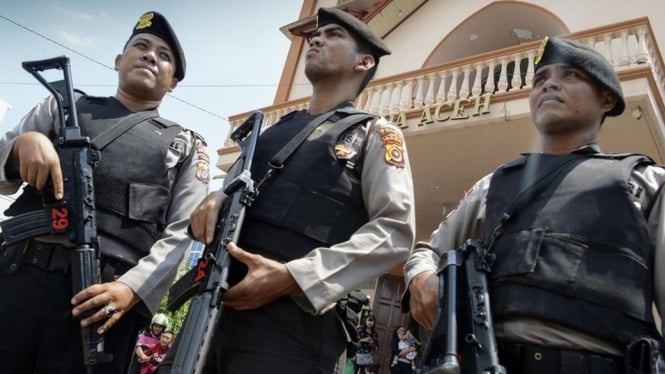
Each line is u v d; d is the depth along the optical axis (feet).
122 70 8.20
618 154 5.42
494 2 32.32
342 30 7.57
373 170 6.22
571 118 5.84
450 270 5.08
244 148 6.72
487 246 5.30
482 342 4.45
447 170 25.26
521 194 5.36
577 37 20.68
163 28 8.43
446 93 23.99
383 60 36.81
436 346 4.66
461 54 35.70
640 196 5.06
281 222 5.73
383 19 37.19
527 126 20.49
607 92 6.04
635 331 4.36
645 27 19.24
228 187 6.07
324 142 6.28
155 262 6.68
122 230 6.76
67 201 6.38
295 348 5.33
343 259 5.41
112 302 5.99
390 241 5.72
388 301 34.17
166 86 8.38
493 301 4.89
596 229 4.74
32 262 6.31
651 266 4.76
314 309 5.14
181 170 7.88
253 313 5.51
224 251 5.36
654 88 18.02
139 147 7.30
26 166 6.30
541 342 4.48
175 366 4.69
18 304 6.13
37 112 7.44
